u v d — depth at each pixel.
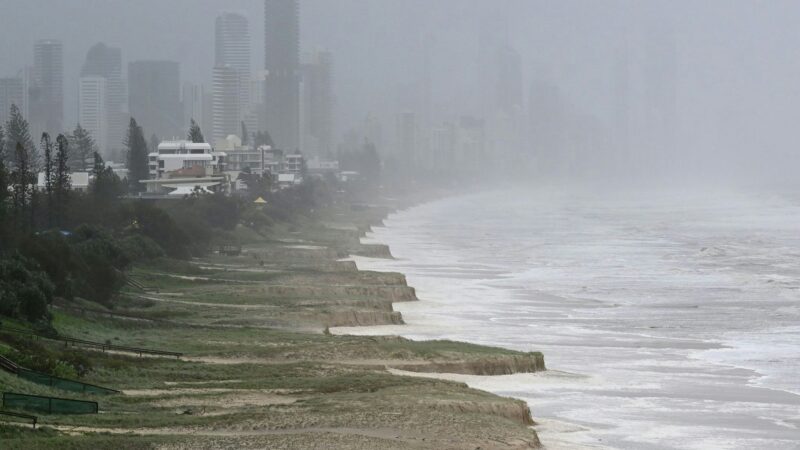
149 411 149.88
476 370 198.88
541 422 163.25
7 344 175.12
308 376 179.12
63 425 136.12
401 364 197.38
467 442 138.50
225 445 131.12
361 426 142.88
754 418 169.75
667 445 152.88
